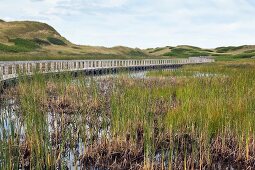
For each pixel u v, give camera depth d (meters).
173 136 11.38
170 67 69.50
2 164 8.15
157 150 10.87
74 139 11.52
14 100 18.88
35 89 19.44
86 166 9.79
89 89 21.00
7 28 167.25
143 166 9.34
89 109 15.69
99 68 44.06
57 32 193.38
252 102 14.01
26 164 9.62
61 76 22.64
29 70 30.41
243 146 10.55
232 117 12.17
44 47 151.12
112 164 9.73
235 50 194.00
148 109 13.73
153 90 20.03
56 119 14.34
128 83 24.66
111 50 180.00
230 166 9.97
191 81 24.23
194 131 11.36
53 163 9.33
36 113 11.36
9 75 26.64
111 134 11.40
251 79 22.55
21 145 10.21
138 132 12.12
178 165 9.66
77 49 164.88
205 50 195.50
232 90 18.31
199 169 9.55
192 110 13.30
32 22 185.38
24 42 143.62
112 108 13.21
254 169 9.74
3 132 9.75
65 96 18.14
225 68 43.50
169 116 13.07
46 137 9.66
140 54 186.00
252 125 11.16
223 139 10.67
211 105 13.40
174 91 20.98
